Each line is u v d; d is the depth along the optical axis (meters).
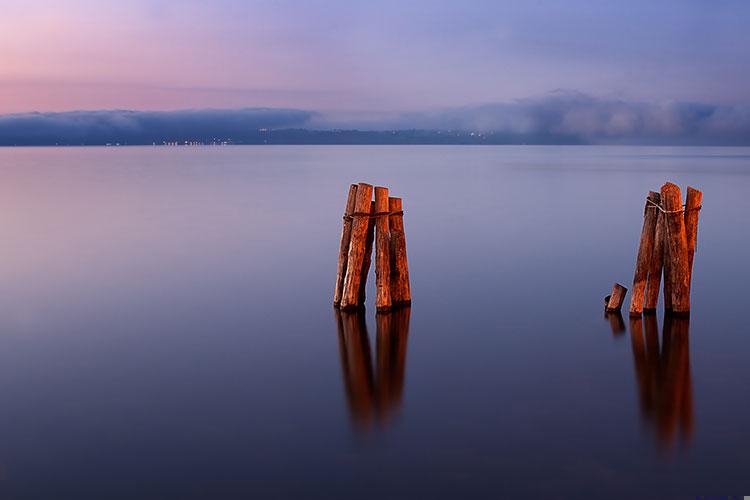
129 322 15.06
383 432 9.59
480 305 15.98
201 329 14.45
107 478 8.48
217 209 35.97
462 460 8.80
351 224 15.38
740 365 11.96
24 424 9.95
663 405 10.37
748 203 36.97
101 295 17.50
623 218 31.44
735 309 15.41
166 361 12.53
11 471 8.66
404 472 8.54
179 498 8.05
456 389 11.07
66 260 22.25
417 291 17.39
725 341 13.18
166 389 11.20
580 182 54.62
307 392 11.02
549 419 9.93
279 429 9.72
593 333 13.80
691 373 11.63
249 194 44.59
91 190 47.88
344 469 8.63
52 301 16.95
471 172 70.94
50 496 8.11
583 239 25.47
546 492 8.08
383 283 15.06
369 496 8.05
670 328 13.95
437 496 8.04
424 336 13.75
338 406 10.47
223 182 55.97
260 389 11.16
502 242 24.91
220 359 12.60
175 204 38.47
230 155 152.75
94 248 24.41
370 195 14.90
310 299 16.77
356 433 9.58
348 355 12.73
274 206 37.38
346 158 126.44
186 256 22.75
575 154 168.38
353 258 15.19
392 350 12.96
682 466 8.60
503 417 10.01
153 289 18.08
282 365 12.25
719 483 8.23
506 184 52.81
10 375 11.90
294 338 13.74
